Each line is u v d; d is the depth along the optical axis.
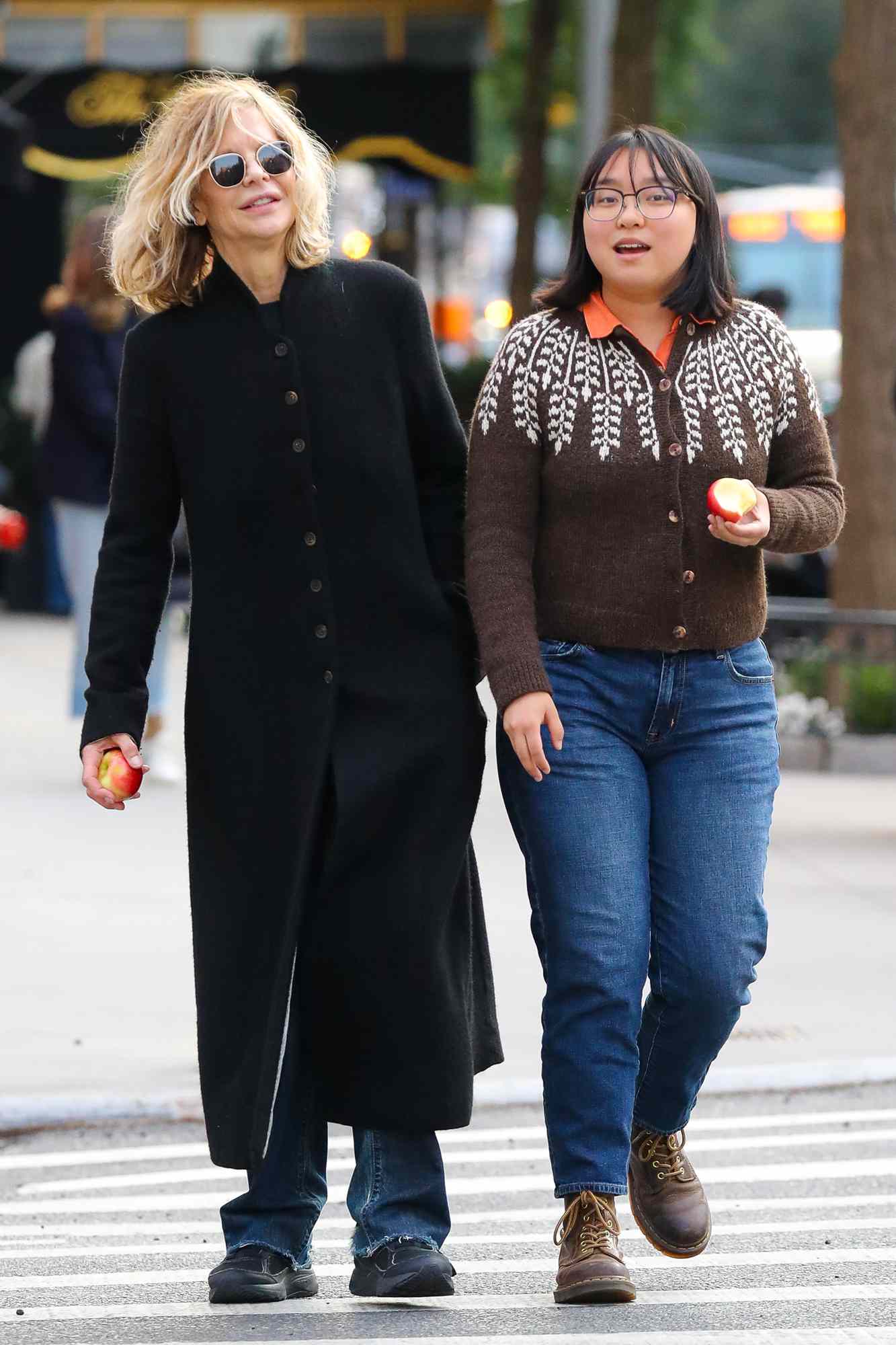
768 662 11.96
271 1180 11.89
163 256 11.47
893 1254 13.06
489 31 54.97
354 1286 11.84
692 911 11.64
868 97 35.88
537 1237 13.59
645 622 11.54
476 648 11.85
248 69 55.00
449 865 11.57
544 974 11.87
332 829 11.51
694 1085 12.14
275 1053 11.32
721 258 11.72
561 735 11.48
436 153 54.97
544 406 11.59
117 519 11.80
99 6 54.91
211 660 11.55
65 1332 11.39
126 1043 17.94
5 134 44.19
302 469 11.36
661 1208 12.38
